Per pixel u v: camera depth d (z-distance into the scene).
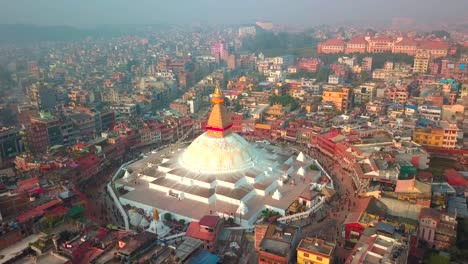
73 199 134.75
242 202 139.12
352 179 165.88
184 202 145.88
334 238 121.31
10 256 94.50
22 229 106.88
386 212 126.81
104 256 93.81
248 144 173.62
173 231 129.00
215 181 153.38
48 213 116.25
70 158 169.62
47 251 95.19
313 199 142.88
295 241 104.94
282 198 148.38
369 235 103.50
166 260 93.25
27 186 135.88
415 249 110.56
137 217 134.75
